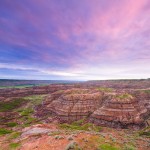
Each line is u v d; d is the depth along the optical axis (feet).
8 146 82.79
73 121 424.46
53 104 529.86
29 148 70.33
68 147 59.41
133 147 74.02
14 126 354.74
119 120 385.50
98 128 317.42
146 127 350.43
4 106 587.27
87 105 472.85
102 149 62.64
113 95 489.67
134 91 580.71
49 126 148.77
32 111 527.40
